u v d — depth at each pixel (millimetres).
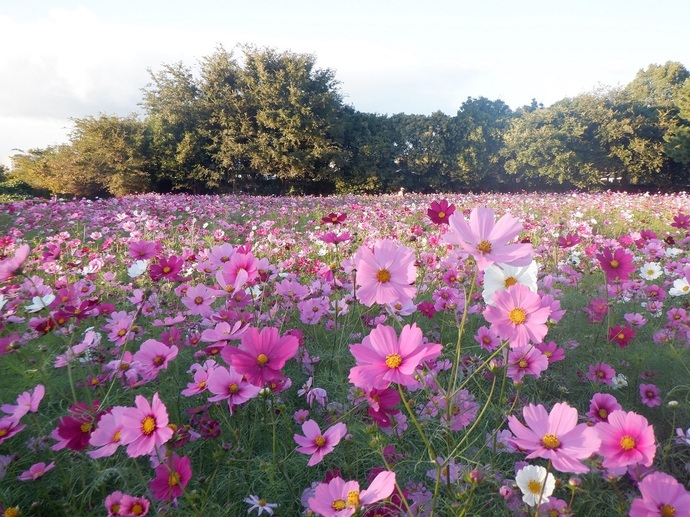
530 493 981
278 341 1113
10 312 2326
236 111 26328
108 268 3873
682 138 25156
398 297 1077
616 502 1212
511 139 26922
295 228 7328
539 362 1462
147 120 27109
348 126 28672
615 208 9727
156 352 1479
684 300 2871
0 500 1268
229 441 1525
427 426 1455
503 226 1054
